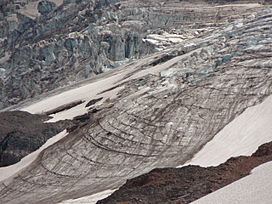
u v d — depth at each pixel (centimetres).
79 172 8656
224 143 8038
